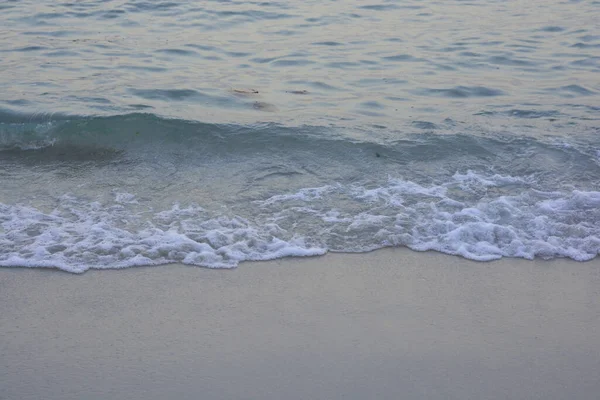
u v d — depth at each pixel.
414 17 14.16
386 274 5.55
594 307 5.19
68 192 6.77
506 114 8.97
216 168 7.32
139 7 14.38
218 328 4.85
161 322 4.91
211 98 9.43
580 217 6.39
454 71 10.95
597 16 14.30
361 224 6.22
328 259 5.74
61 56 11.30
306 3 14.98
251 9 14.41
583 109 9.19
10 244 5.81
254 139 7.85
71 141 7.90
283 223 6.23
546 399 4.23
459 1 15.52
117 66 10.81
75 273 5.47
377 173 7.19
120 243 5.86
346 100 9.48
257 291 5.30
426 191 6.82
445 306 5.16
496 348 4.69
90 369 4.40
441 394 4.25
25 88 9.66
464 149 7.71
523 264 5.73
